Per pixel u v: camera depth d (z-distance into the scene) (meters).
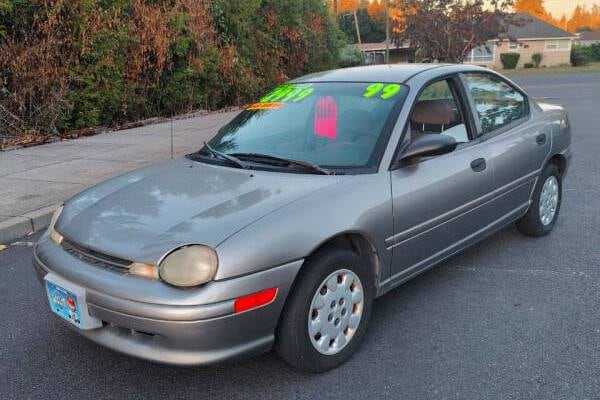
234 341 2.64
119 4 12.21
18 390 2.98
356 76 4.06
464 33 21.77
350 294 3.11
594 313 3.66
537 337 3.38
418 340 3.38
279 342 2.88
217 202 2.99
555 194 5.12
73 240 2.94
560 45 55.94
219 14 16.33
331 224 2.92
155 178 3.52
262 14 19.31
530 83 26.92
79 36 11.14
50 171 7.73
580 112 14.31
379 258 3.25
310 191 3.03
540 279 4.21
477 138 4.09
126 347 2.70
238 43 17.47
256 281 2.63
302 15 21.86
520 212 4.64
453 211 3.73
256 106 4.27
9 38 10.24
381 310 3.78
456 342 3.35
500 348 3.27
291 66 21.33
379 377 3.01
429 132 3.77
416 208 3.42
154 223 2.85
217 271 2.56
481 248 4.87
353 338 3.16
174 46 14.11
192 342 2.56
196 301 2.52
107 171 7.71
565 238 5.06
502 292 4.01
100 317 2.73
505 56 54.31
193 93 15.15
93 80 11.66
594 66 51.41
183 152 9.18
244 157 3.63
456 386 2.92
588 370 3.02
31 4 10.39
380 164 3.32
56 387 3.00
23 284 4.35
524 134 4.53
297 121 3.83
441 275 4.33
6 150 9.38
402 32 23.14
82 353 3.34
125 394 2.93
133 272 2.64
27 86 10.43
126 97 12.62
